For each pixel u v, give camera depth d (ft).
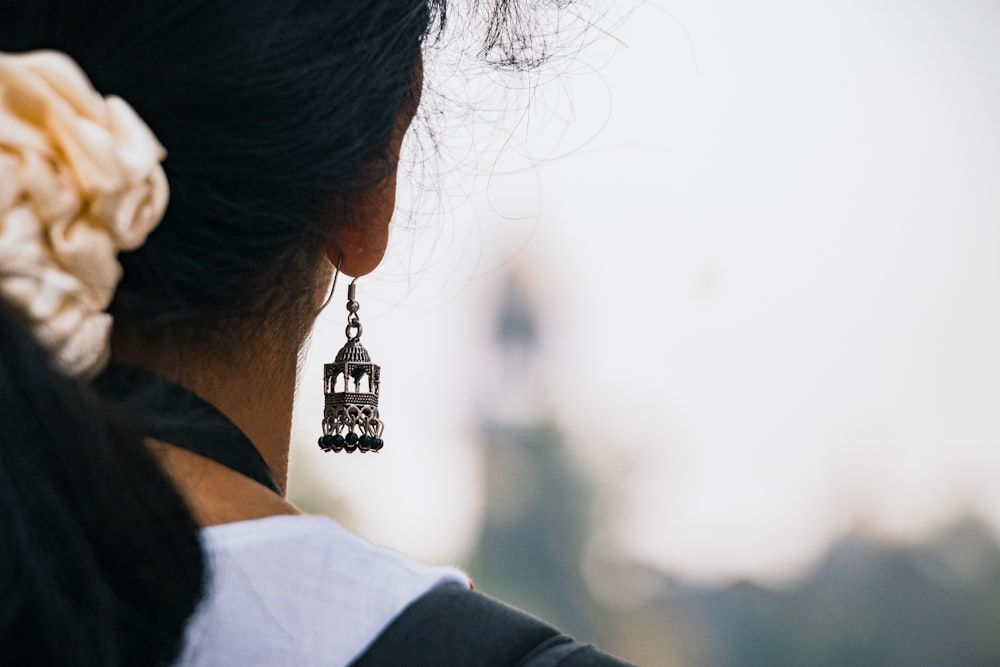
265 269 2.24
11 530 1.66
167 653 1.79
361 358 2.85
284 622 2.08
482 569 63.05
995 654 66.90
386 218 2.38
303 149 2.17
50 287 1.83
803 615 65.98
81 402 1.72
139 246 2.10
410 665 2.08
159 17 2.06
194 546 1.82
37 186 1.84
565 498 65.31
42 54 1.87
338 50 2.19
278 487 2.41
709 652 64.49
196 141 2.09
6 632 1.66
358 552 2.17
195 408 2.20
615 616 63.52
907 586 67.77
